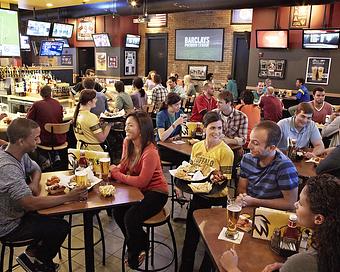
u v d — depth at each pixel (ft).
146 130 7.80
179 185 7.54
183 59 34.60
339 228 3.37
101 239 8.82
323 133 12.14
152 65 37.09
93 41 36.32
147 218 7.64
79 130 12.05
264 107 19.44
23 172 6.88
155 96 19.48
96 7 29.25
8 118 14.61
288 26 26.43
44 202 6.27
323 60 25.26
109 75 36.29
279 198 6.36
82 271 8.32
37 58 38.86
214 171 7.66
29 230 6.77
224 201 7.82
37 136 6.84
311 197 3.66
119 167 8.21
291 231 4.85
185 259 7.88
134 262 7.71
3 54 19.24
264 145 6.25
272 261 4.71
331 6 24.31
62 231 7.14
